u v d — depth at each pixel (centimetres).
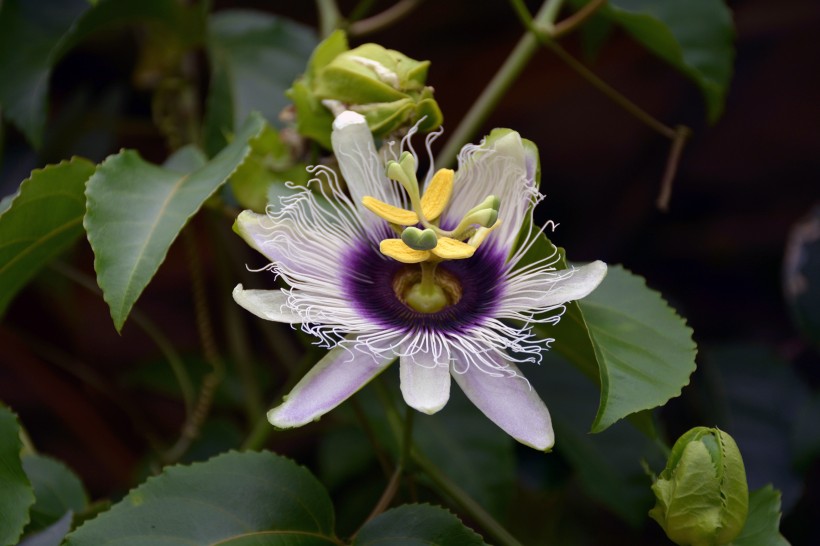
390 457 63
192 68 66
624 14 61
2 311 58
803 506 71
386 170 54
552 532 68
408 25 73
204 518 53
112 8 60
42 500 58
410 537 53
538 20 61
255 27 63
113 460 69
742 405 67
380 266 55
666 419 68
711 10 64
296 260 53
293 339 73
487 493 62
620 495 63
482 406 52
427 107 55
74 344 68
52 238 56
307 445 70
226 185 59
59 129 68
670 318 54
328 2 63
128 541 53
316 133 56
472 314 54
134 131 69
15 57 61
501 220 55
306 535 54
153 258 53
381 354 52
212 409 70
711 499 53
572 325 54
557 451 66
